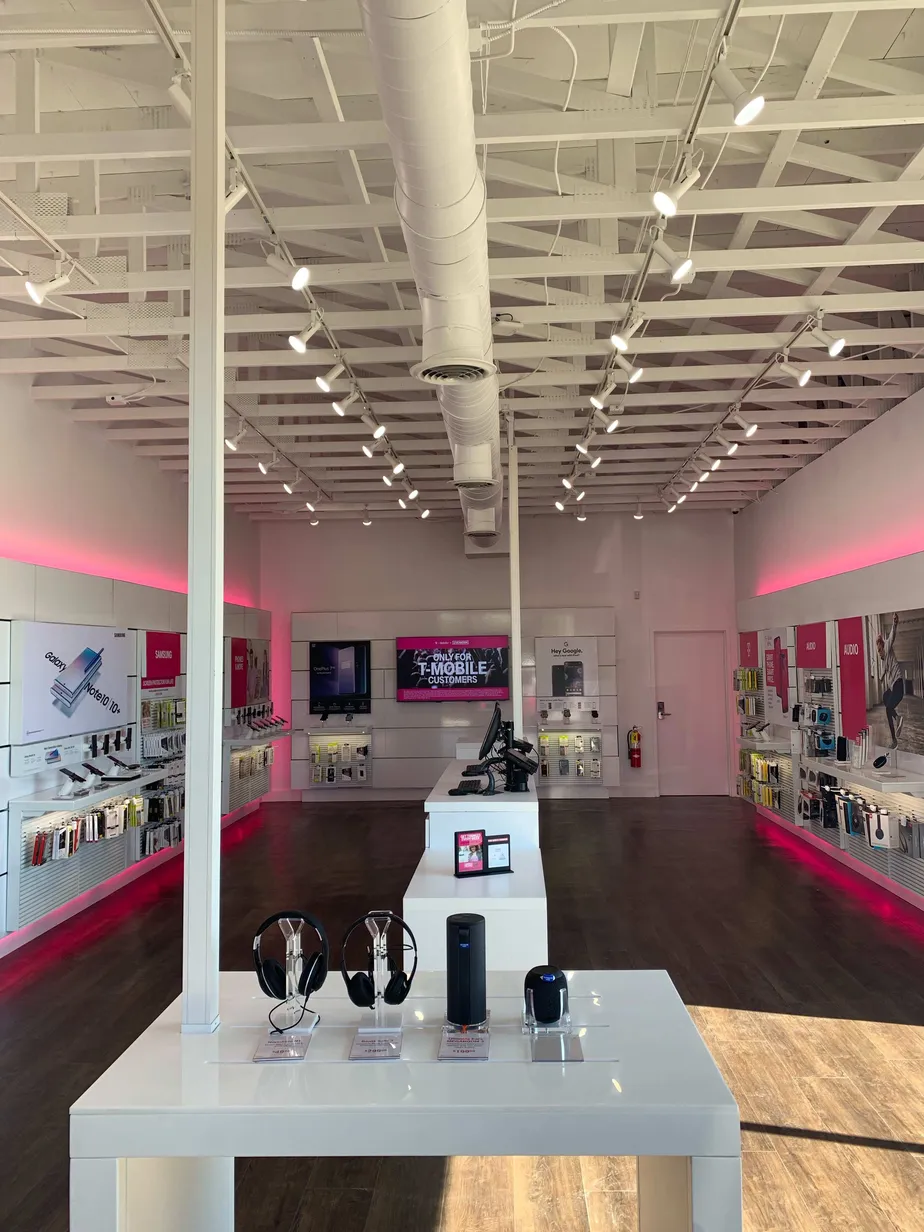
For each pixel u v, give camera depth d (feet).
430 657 40.45
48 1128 11.98
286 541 41.68
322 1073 7.19
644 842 30.68
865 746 23.98
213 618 8.19
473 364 11.64
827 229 15.84
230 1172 8.54
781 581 33.47
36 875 20.15
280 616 41.52
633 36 11.50
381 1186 10.70
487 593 41.19
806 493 30.48
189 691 8.20
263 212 13.88
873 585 23.67
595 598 40.93
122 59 12.35
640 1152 6.61
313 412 23.68
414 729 40.55
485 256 10.98
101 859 23.32
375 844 30.83
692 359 26.27
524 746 19.83
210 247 8.38
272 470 30.99
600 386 21.93
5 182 15.98
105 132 12.42
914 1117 11.81
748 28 12.46
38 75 12.71
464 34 7.36
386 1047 7.54
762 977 17.38
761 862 27.48
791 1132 11.48
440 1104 6.66
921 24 13.39
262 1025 8.21
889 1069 13.24
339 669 40.75
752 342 19.42
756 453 28.94
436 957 13.91
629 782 40.42
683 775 40.75
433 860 16.57
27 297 16.48
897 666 22.17
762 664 34.32
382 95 7.82
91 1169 6.73
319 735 40.63
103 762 23.89
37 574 20.83
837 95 14.19
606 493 36.52
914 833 21.25
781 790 31.68
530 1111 6.64
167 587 30.50
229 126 12.22
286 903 23.41
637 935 20.25
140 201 16.11
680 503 37.22
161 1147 6.72
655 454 29.12
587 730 39.83
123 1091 6.95
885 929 20.44
